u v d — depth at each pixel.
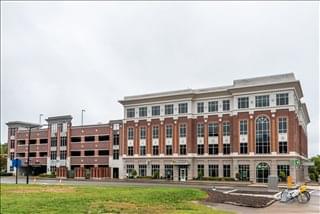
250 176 64.88
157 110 78.56
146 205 21.81
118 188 37.53
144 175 78.31
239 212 20.20
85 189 35.47
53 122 96.38
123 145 82.44
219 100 72.00
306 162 84.38
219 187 48.84
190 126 73.56
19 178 80.38
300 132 76.56
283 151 62.69
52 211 17.80
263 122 65.19
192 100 74.69
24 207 19.33
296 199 27.69
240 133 67.25
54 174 89.75
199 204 23.75
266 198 29.33
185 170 73.25
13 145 104.00
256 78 67.19
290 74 64.19
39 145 98.50
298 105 71.25
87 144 89.44
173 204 22.84
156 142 77.62
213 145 71.56
